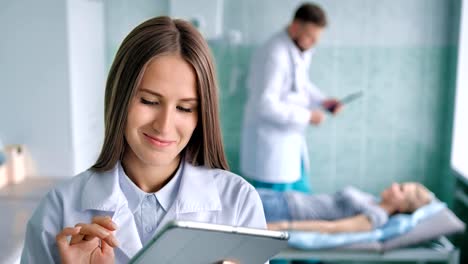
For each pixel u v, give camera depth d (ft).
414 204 9.05
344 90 11.81
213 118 2.94
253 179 10.03
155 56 2.66
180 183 3.14
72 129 8.31
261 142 9.75
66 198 3.08
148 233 3.09
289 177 9.89
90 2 9.48
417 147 11.99
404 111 11.88
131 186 3.10
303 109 9.50
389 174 12.14
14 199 7.05
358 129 11.96
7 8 7.98
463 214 10.64
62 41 8.10
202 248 2.43
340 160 12.10
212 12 11.28
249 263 2.68
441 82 11.71
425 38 11.60
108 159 3.06
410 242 8.31
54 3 8.00
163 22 2.78
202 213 3.11
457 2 11.21
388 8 11.50
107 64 11.38
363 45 11.64
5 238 5.49
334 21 11.53
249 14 11.49
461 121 11.17
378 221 8.70
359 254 8.30
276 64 9.36
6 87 8.18
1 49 8.08
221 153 3.16
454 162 11.25
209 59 2.80
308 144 12.02
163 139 2.75
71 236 2.83
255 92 9.60
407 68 11.72
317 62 11.68
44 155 8.35
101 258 2.75
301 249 8.34
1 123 8.26
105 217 2.74
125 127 2.87
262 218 3.16
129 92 2.72
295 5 11.48
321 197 9.24
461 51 11.05
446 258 8.25
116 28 11.32
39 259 2.98
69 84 8.20
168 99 2.71
